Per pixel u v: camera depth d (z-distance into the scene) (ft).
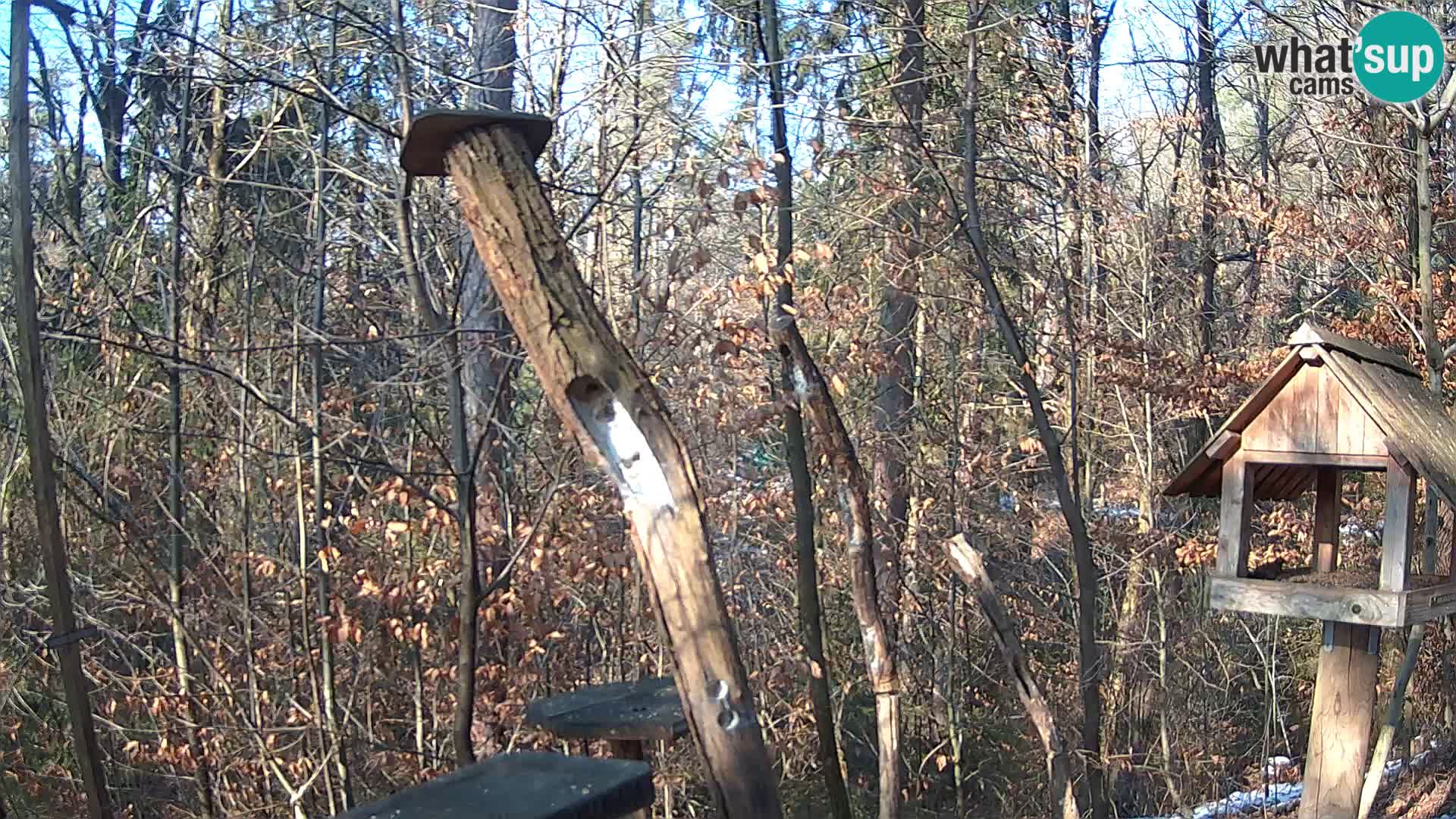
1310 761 20.35
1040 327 39.68
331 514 32.42
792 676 37.32
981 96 32.76
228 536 32.24
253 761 31.14
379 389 27.27
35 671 31.35
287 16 23.45
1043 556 43.65
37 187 29.55
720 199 28.25
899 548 36.99
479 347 22.11
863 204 33.40
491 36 25.09
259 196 30.89
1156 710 41.68
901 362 39.50
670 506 8.51
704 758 8.43
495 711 26.66
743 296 25.86
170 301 29.63
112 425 29.04
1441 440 19.89
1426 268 27.17
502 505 28.12
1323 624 20.43
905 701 43.19
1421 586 19.33
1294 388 19.95
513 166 8.93
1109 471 49.29
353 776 32.91
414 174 9.77
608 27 26.09
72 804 31.14
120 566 30.63
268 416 30.30
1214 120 43.93
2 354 28.04
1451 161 38.50
